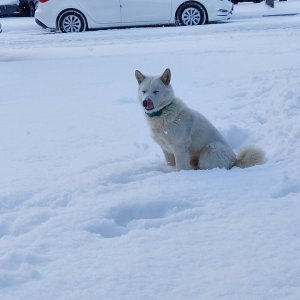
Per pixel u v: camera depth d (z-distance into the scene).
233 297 2.28
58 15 16.05
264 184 3.79
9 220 3.38
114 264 2.65
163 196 3.58
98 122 6.12
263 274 2.46
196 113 4.48
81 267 2.64
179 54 10.59
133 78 8.64
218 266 2.57
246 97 6.73
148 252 2.77
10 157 4.91
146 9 15.99
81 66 9.97
